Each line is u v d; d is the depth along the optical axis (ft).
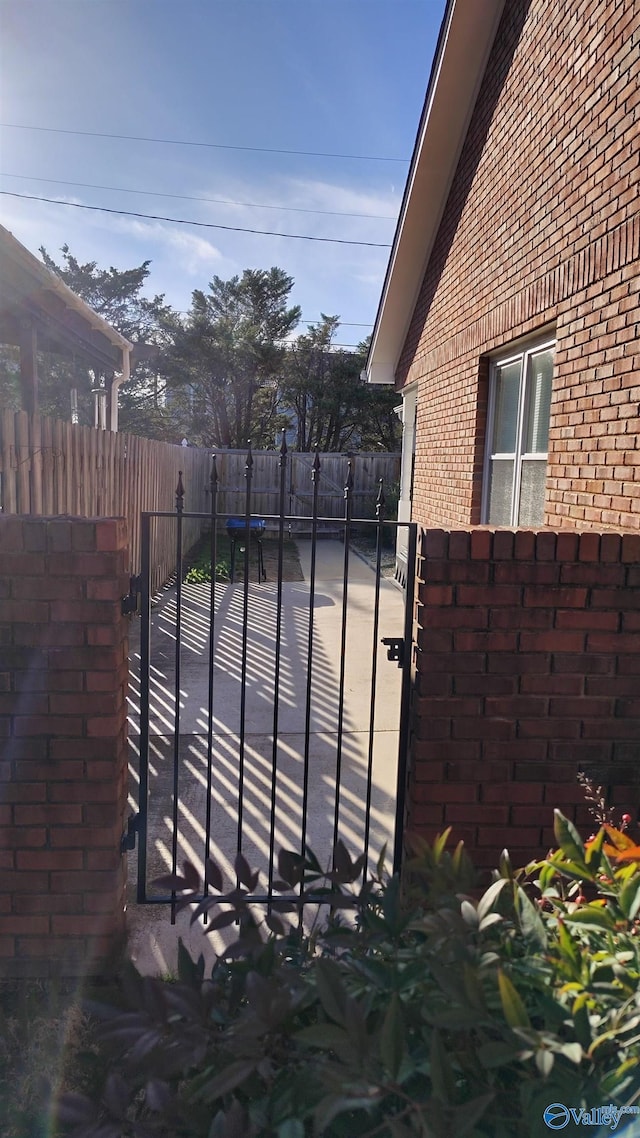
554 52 14.30
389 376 34.81
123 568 7.50
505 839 7.89
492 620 7.64
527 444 16.94
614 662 7.75
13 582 7.03
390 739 14.14
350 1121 4.24
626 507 11.07
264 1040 4.33
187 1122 4.32
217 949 8.02
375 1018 4.38
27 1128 5.76
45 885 7.39
